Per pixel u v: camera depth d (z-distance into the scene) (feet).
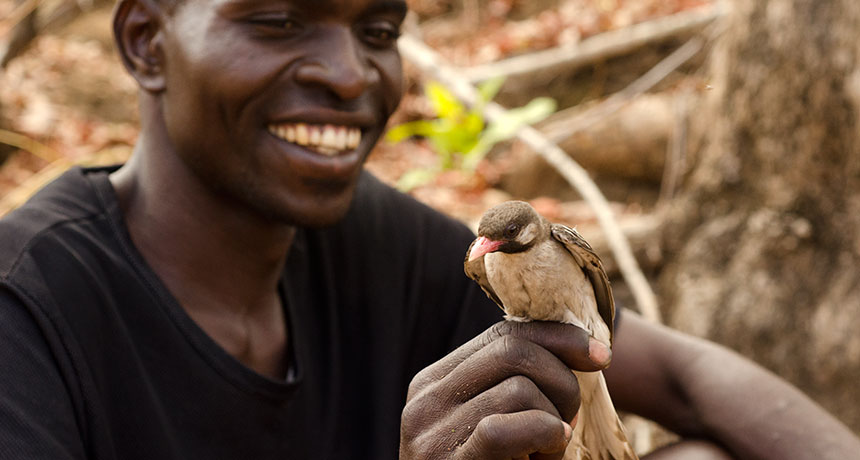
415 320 2.66
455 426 1.97
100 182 2.36
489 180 6.48
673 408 2.70
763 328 4.10
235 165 2.27
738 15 4.19
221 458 2.28
